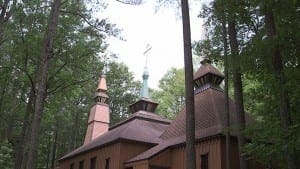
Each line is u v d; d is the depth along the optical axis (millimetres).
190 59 14250
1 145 33250
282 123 11523
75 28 26344
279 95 12031
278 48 12250
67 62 27844
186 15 14789
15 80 30906
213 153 22359
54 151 60094
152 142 30562
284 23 12578
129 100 70500
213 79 30594
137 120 36094
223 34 17219
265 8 12250
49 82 28000
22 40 25969
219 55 17750
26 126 26812
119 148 29484
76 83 29516
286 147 10992
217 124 23953
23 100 34344
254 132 14555
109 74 31219
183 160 25016
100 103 52531
